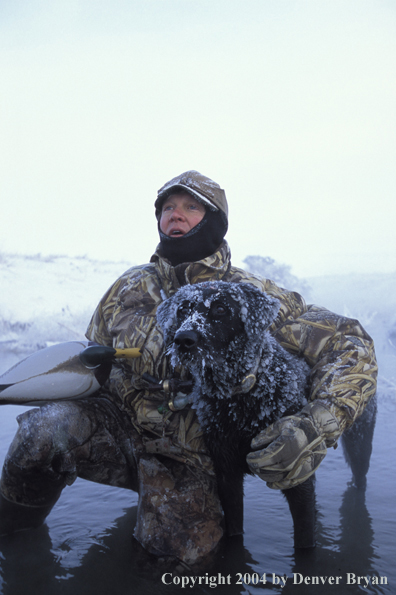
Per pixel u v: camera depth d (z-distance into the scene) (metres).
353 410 2.20
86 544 2.43
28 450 2.32
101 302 2.95
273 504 2.97
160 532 2.31
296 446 1.99
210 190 2.82
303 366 2.60
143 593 2.01
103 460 2.60
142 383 2.58
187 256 2.79
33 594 2.02
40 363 2.59
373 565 2.21
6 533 2.54
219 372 2.37
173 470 2.52
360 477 3.17
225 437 2.46
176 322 2.42
